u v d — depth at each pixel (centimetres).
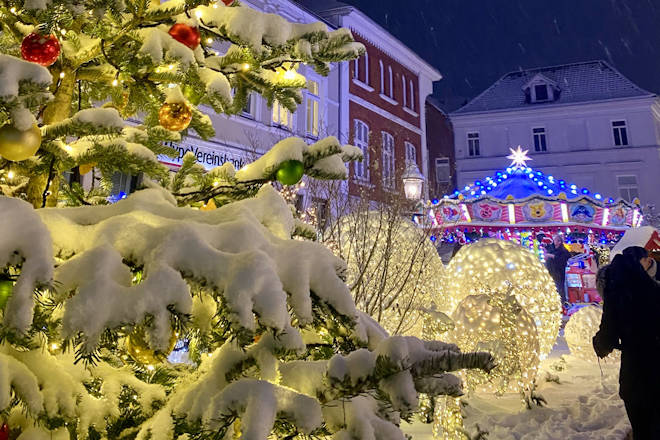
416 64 1892
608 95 2503
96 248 101
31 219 98
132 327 92
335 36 192
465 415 398
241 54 196
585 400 447
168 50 164
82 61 181
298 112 1287
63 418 113
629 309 262
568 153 2523
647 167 2403
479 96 2770
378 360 101
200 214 133
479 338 421
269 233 129
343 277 121
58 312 113
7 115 123
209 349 159
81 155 152
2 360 108
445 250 1650
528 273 534
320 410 106
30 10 141
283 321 97
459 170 2670
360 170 1222
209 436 114
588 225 1089
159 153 200
